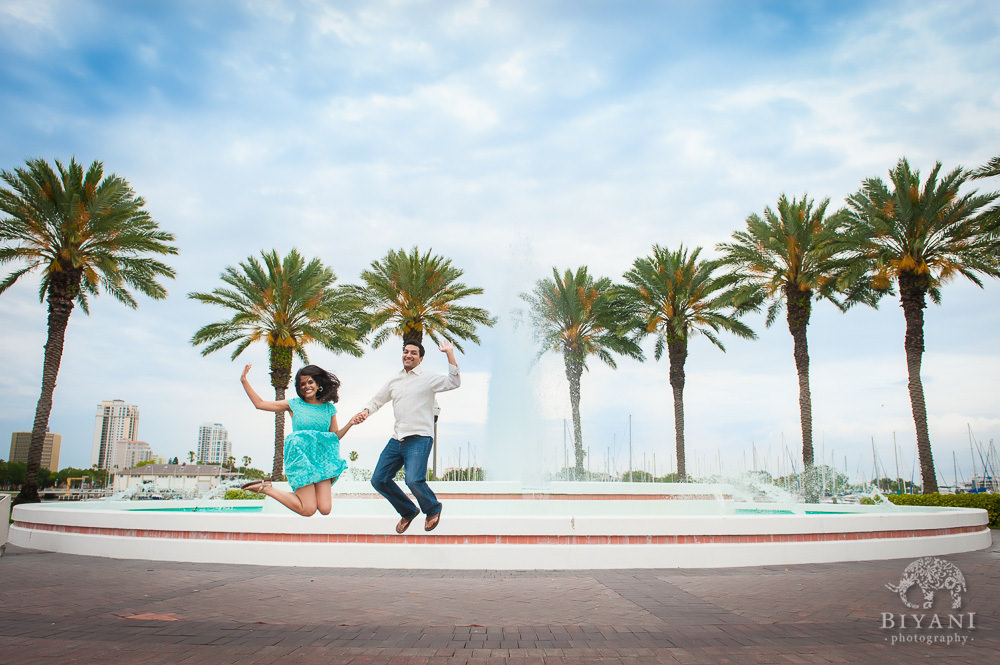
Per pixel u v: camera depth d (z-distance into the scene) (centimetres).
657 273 3309
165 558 941
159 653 434
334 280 3269
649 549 891
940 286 2655
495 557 870
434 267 3147
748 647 462
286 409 652
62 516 1064
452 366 698
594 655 438
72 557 977
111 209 2502
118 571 827
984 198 2269
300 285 3047
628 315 3419
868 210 2523
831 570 870
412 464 686
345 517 891
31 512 1143
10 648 444
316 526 895
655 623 540
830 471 3578
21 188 2359
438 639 480
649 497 1861
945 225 2405
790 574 830
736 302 2933
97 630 501
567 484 1794
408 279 3072
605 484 1811
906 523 1038
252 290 3031
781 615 575
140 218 2652
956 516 1124
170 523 949
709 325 3431
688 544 908
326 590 693
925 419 2419
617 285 3300
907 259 2433
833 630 518
